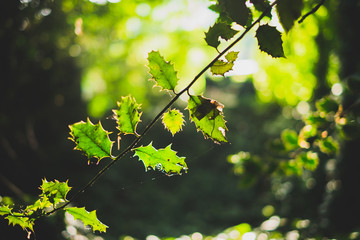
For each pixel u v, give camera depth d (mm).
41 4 2441
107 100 5883
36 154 3820
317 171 4059
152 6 3521
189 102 575
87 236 2719
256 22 546
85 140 565
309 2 897
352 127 1357
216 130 581
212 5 588
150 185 8992
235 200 8773
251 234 2971
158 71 554
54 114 5328
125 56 4777
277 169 1829
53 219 2146
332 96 2080
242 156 1941
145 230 6809
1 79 2939
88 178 6750
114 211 7039
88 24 3287
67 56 4230
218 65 564
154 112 8930
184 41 4230
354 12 2660
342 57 3016
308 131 1472
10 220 628
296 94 3641
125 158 8711
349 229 2689
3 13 2305
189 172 10070
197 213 8281
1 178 2186
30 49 3012
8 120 3332
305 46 3203
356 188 2764
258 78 4062
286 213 4469
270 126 9547
